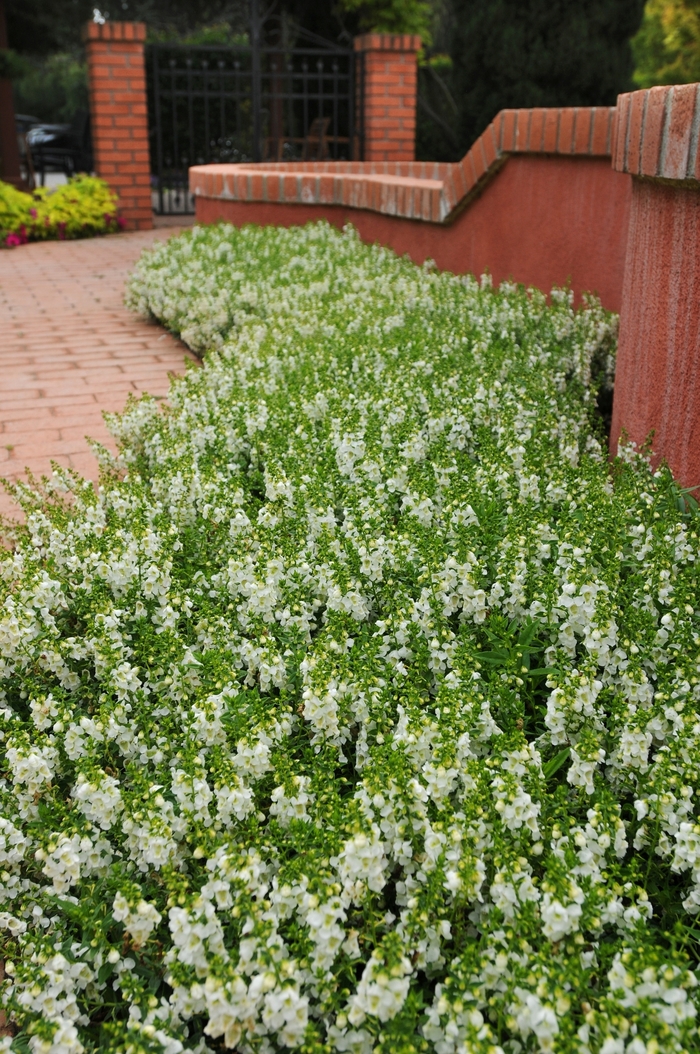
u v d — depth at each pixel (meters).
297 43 16.22
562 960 1.71
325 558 2.86
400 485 3.27
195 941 1.77
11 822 2.14
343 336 5.05
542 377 4.34
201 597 2.85
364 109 13.46
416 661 2.41
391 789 1.97
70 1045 1.73
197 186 10.88
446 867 1.87
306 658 2.37
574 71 11.73
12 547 3.72
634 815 2.15
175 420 4.18
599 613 2.37
